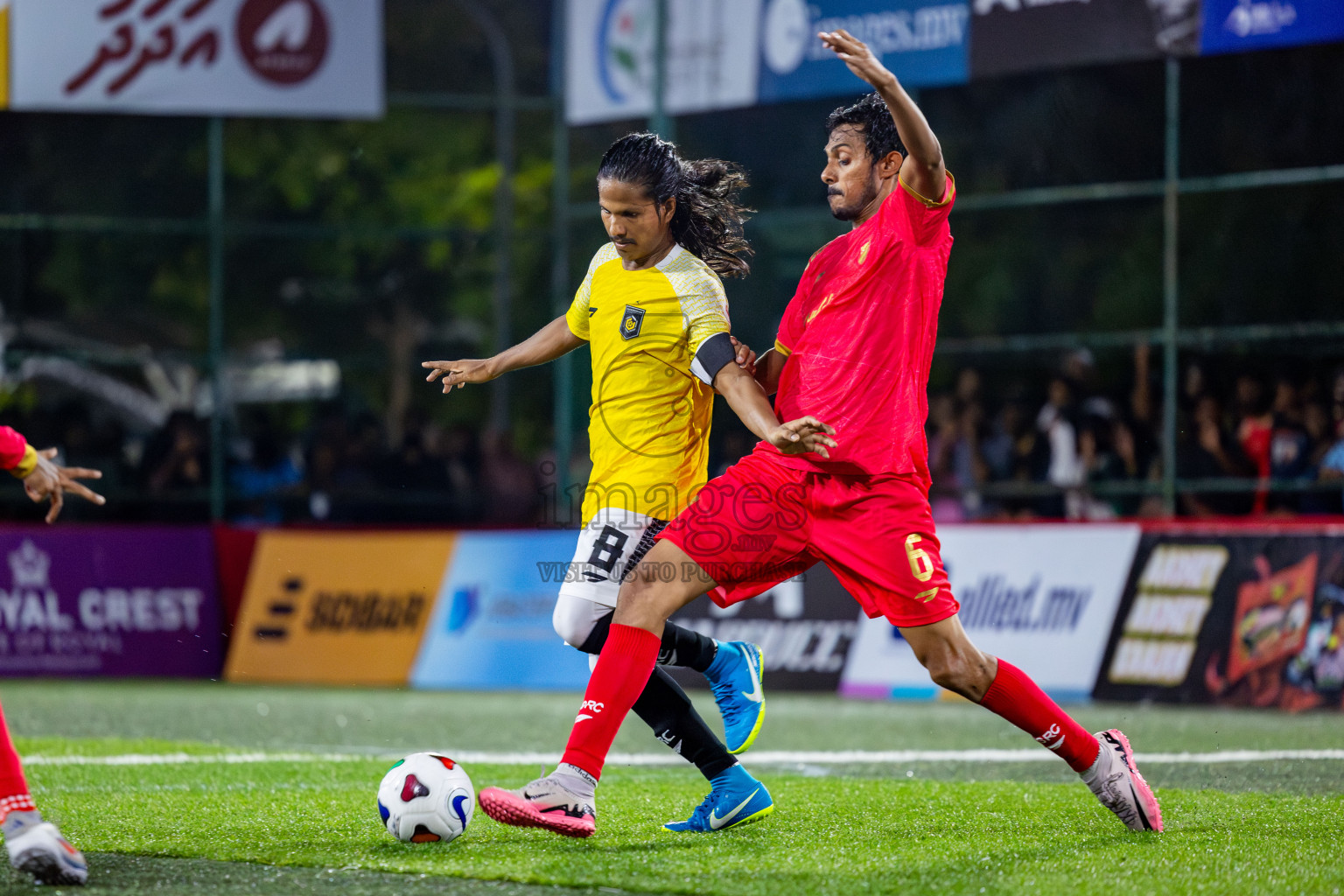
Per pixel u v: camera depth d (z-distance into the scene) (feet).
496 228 158.61
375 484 142.31
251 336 168.96
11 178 161.48
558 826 41.78
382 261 169.68
